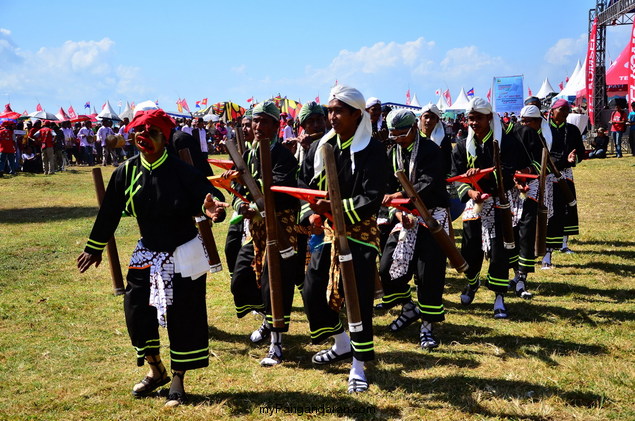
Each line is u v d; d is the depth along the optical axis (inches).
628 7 920.3
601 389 166.7
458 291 273.7
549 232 300.5
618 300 249.0
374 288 173.3
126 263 336.5
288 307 197.5
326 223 181.3
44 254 363.6
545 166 250.5
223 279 301.7
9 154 852.0
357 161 171.9
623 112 855.1
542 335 211.9
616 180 608.4
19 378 181.8
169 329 164.2
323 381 178.9
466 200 235.9
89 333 223.1
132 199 162.2
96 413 159.6
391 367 187.9
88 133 1034.7
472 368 185.5
